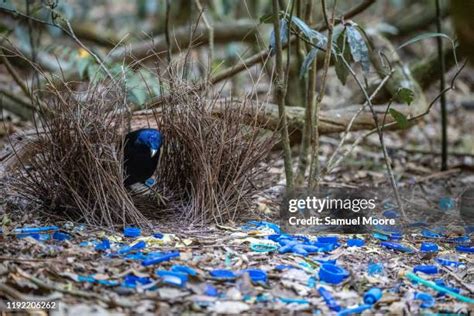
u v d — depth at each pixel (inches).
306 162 252.2
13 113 343.0
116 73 263.1
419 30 483.2
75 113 218.2
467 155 349.7
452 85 247.0
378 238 230.2
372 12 567.8
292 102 325.7
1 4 261.7
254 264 192.5
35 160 228.1
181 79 232.4
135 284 173.2
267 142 237.8
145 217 225.8
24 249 187.9
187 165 231.5
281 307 167.9
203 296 170.2
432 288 187.0
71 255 187.8
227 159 230.2
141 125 251.4
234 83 349.1
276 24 223.9
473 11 170.9
